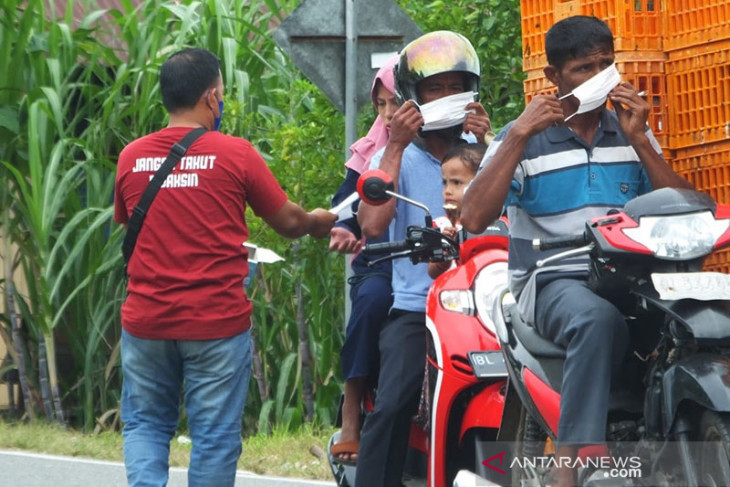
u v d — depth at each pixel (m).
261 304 23.67
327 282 23.64
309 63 19.61
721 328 9.29
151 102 25.11
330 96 19.64
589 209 11.21
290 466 18.19
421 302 13.20
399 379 12.93
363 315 13.72
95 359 25.00
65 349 27.88
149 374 12.26
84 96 25.53
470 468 12.32
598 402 9.94
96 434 21.81
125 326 12.26
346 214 14.58
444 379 12.12
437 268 13.09
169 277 12.00
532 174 11.22
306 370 23.70
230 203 12.10
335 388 23.75
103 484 16.78
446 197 12.88
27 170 25.22
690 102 16.42
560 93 11.38
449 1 24.56
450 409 12.16
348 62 19.55
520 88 24.06
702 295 9.44
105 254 24.28
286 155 22.81
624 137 11.42
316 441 20.06
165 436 12.45
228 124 23.98
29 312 24.92
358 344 13.82
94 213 24.67
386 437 12.96
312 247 23.16
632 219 9.85
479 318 12.21
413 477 13.55
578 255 10.19
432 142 13.70
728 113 15.96
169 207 12.03
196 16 26.09
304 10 19.55
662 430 9.72
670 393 9.41
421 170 13.68
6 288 24.61
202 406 12.14
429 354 12.40
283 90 25.33
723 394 9.01
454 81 13.44
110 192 24.61
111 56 25.86
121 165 12.35
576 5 16.83
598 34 11.15
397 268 13.41
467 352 11.98
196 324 12.00
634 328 10.42
